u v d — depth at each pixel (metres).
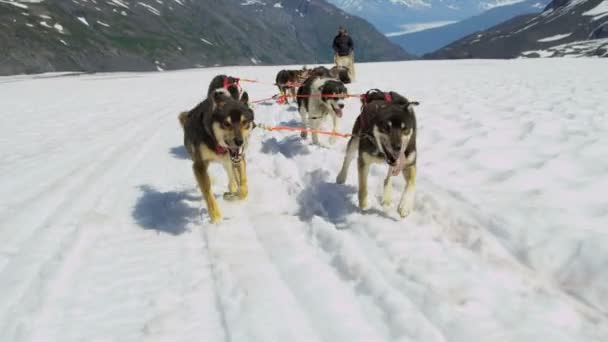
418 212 5.04
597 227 4.04
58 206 5.58
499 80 15.22
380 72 21.62
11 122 11.29
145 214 5.45
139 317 3.46
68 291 3.80
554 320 3.15
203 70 33.12
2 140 9.30
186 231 5.01
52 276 3.99
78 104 14.56
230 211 5.49
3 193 6.06
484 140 6.90
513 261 3.91
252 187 6.22
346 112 10.43
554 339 2.92
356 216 5.07
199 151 5.27
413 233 4.54
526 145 6.46
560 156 5.75
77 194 5.98
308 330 3.22
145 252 4.50
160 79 24.70
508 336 2.98
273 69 29.53
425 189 5.48
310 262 4.14
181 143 8.82
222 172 6.98
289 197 5.86
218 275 4.01
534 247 3.95
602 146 5.99
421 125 8.30
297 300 3.58
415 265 3.91
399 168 4.64
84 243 4.63
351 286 3.72
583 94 10.80
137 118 11.72
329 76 8.91
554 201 4.62
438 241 4.37
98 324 3.39
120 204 5.72
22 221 5.12
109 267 4.20
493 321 3.15
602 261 3.56
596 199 4.57
